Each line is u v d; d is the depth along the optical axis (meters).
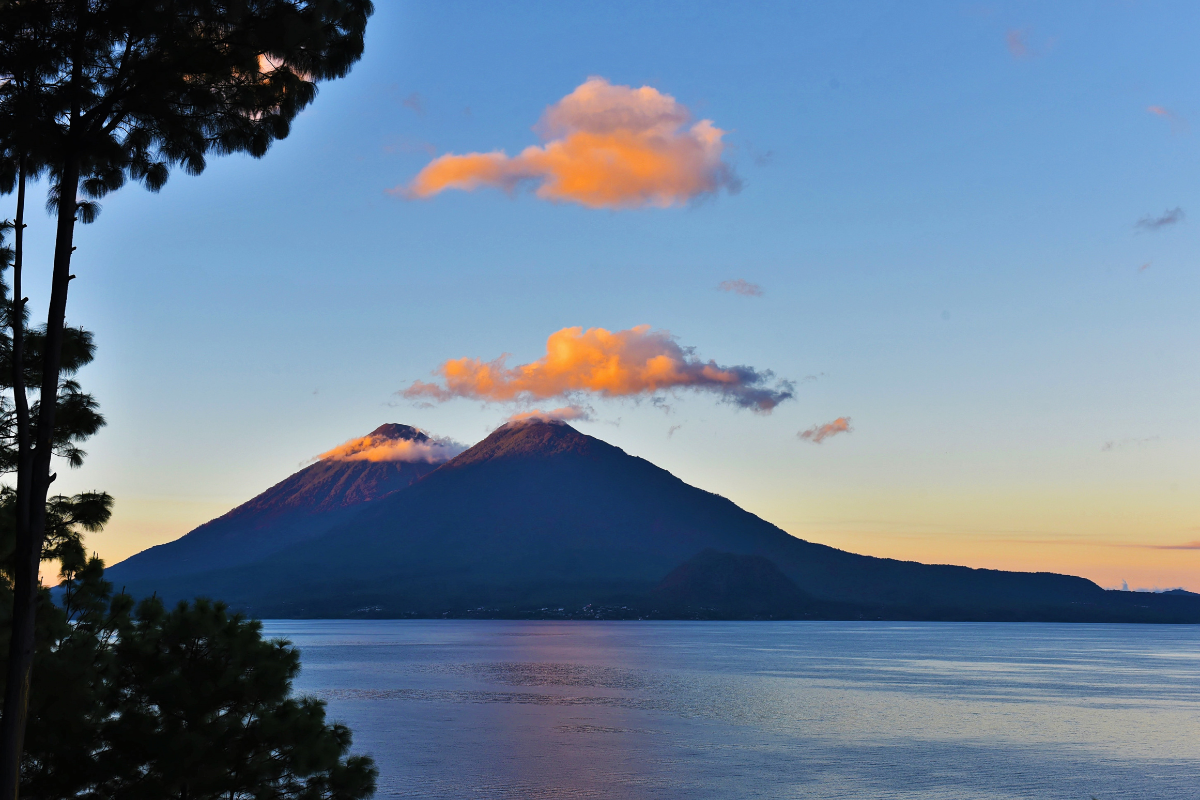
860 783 72.12
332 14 21.88
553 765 78.06
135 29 20.47
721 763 79.94
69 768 24.34
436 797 65.75
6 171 22.38
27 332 23.56
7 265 23.28
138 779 24.66
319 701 27.66
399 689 148.00
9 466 23.64
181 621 25.72
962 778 74.69
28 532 20.09
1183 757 86.12
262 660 26.27
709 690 150.25
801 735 97.75
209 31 21.47
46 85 20.91
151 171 23.55
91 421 24.16
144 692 25.39
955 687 160.25
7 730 19.19
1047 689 157.62
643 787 69.50
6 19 20.00
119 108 21.98
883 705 128.88
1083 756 86.12
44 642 23.66
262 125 23.39
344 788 26.50
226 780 25.08
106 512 24.91
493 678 172.12
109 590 26.11
